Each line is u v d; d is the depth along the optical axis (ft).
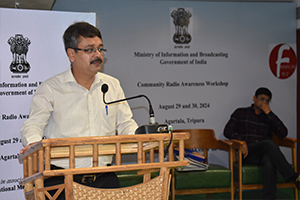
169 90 13.03
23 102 7.05
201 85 13.30
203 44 13.28
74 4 12.06
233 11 13.46
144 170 3.99
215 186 10.55
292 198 11.96
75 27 4.75
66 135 5.04
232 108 13.57
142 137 3.70
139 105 12.77
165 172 3.81
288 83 13.98
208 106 13.38
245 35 13.60
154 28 12.83
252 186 11.06
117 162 3.66
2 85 6.91
